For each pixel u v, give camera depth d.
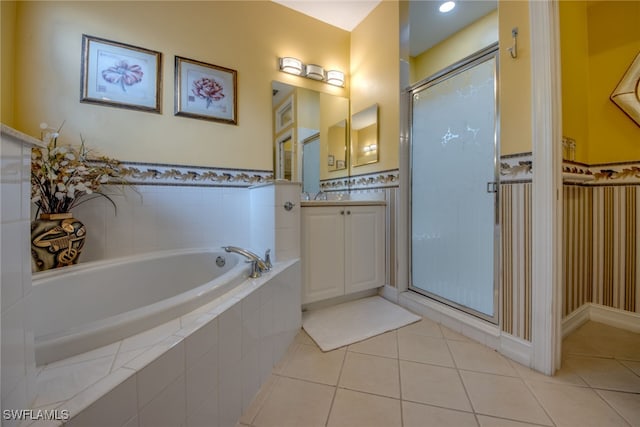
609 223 1.79
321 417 1.03
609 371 1.29
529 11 1.30
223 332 0.91
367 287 2.18
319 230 1.94
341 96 2.61
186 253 1.76
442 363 1.37
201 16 1.94
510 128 1.39
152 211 1.79
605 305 1.81
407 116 2.16
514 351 1.38
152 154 1.78
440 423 1.00
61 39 1.54
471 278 1.70
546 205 1.25
